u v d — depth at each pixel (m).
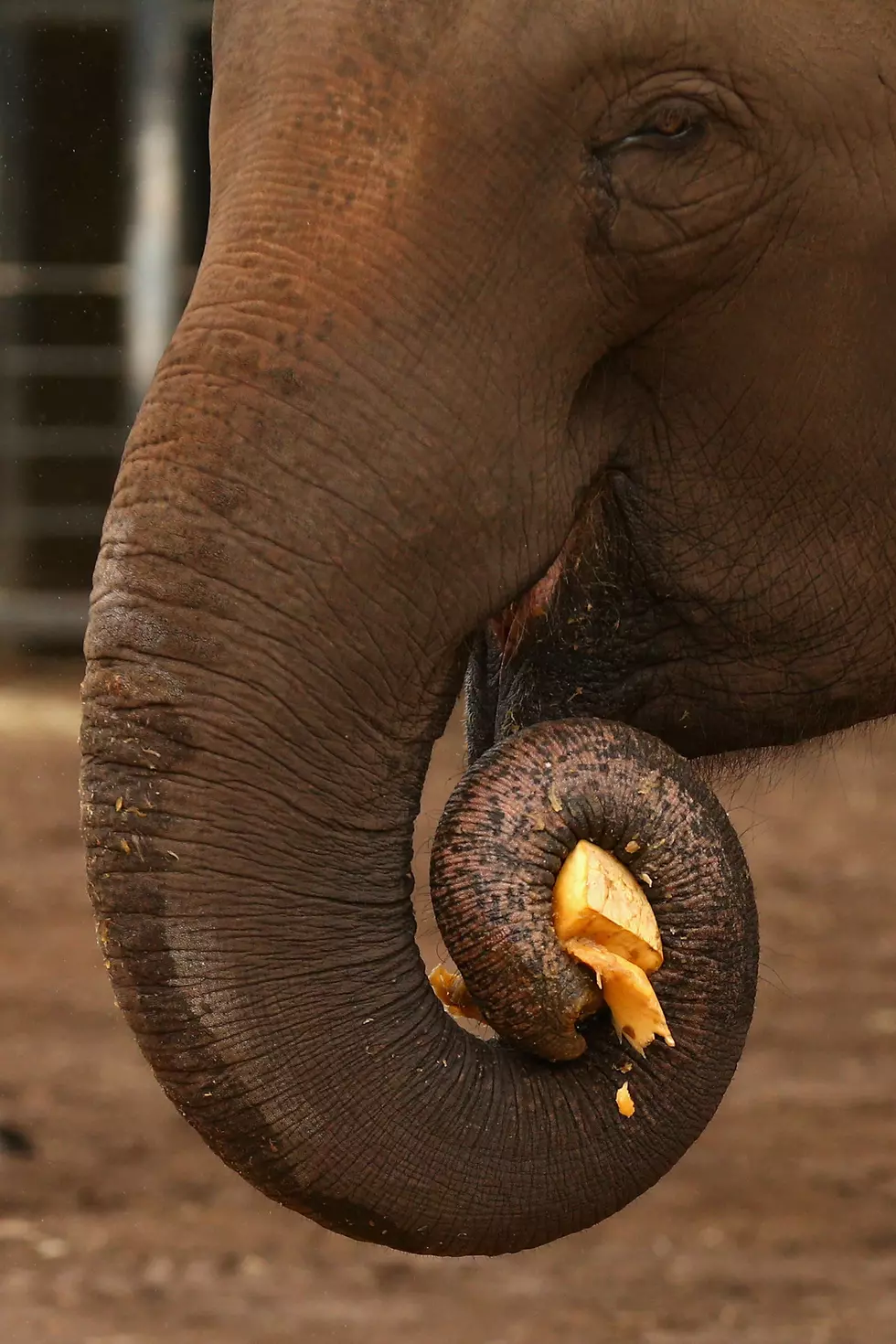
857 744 23.73
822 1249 10.42
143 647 4.45
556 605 5.30
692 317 4.91
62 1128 12.03
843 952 15.88
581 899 4.54
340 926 4.58
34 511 31.33
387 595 4.59
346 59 4.61
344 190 4.58
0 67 29.59
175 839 4.45
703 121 4.76
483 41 4.60
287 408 4.50
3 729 24.06
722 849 4.71
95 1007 14.45
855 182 4.85
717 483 5.10
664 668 5.35
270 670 4.47
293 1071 4.52
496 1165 4.63
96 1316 9.43
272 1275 10.04
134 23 29.09
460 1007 4.92
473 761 5.61
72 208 30.39
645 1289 9.87
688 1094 4.73
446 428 4.61
